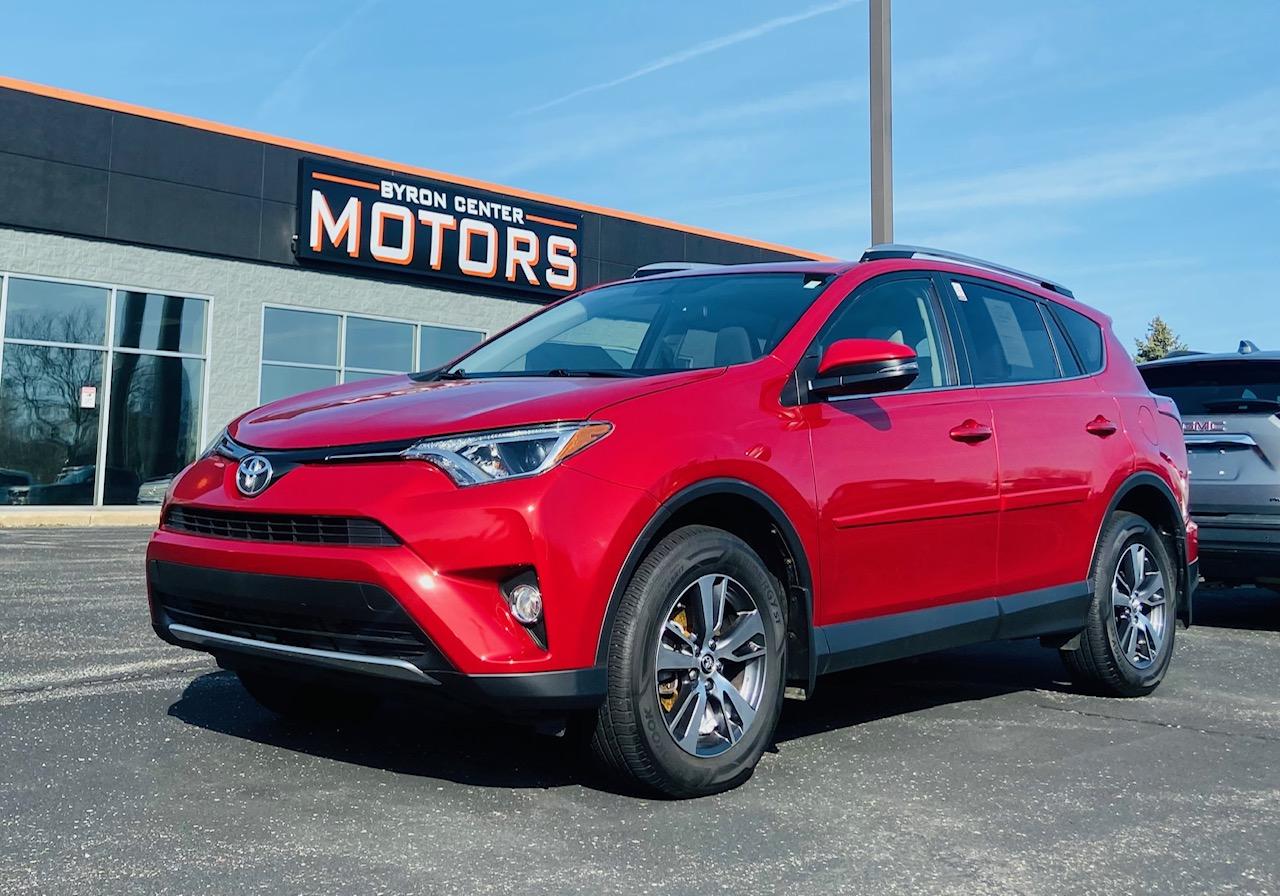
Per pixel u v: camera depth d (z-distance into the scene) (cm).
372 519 311
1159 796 352
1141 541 518
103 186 1630
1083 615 486
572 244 2150
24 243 1574
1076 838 310
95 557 1005
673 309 444
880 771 372
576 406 328
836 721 446
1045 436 470
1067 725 449
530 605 309
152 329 1697
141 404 1691
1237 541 692
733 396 363
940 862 288
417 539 305
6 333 1566
